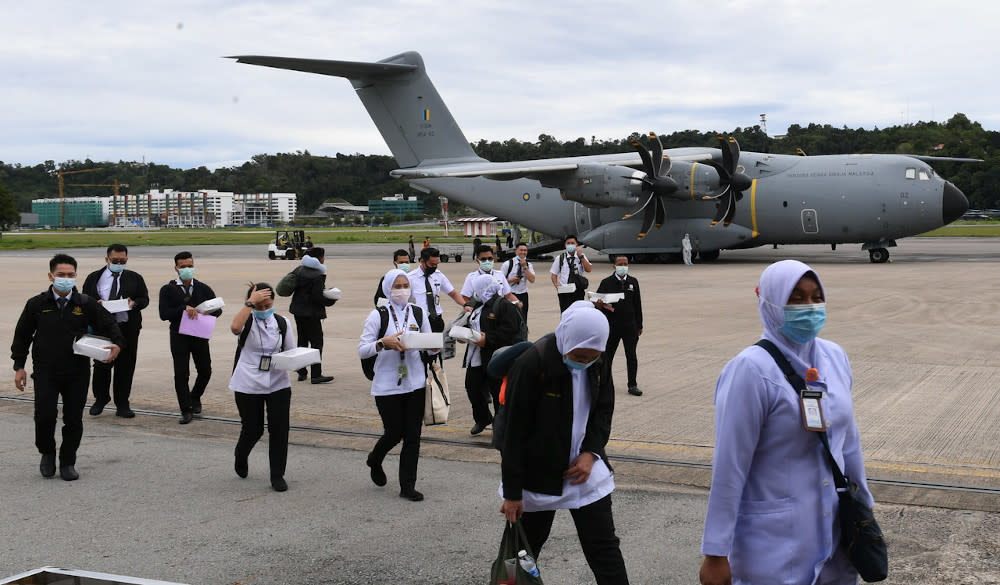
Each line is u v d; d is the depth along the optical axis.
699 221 32.84
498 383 8.11
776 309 3.01
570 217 36.28
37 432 7.07
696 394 10.09
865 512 3.05
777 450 3.03
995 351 12.48
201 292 9.48
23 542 5.59
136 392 10.94
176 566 5.16
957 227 77.06
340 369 12.40
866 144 112.19
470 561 5.22
